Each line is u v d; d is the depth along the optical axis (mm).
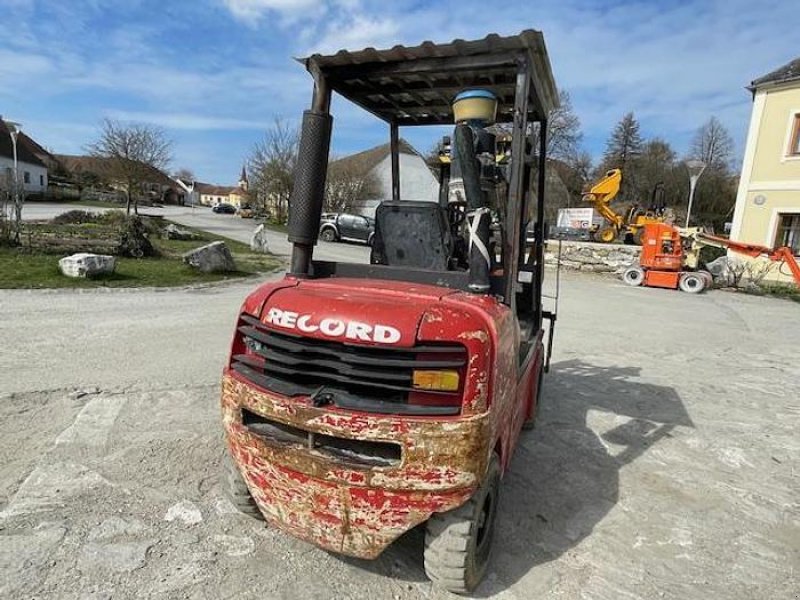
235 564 2799
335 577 2756
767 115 19469
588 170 51031
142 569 2715
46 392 4988
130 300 9938
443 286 2885
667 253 17094
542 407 5594
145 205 55312
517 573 2922
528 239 4520
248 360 2666
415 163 28922
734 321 11789
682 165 46219
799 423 5566
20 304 8883
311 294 2613
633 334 9766
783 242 19594
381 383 2344
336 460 2340
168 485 3527
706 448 4812
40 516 3102
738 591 2900
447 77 3434
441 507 2301
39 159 53000
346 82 3551
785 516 3725
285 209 41688
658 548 3260
